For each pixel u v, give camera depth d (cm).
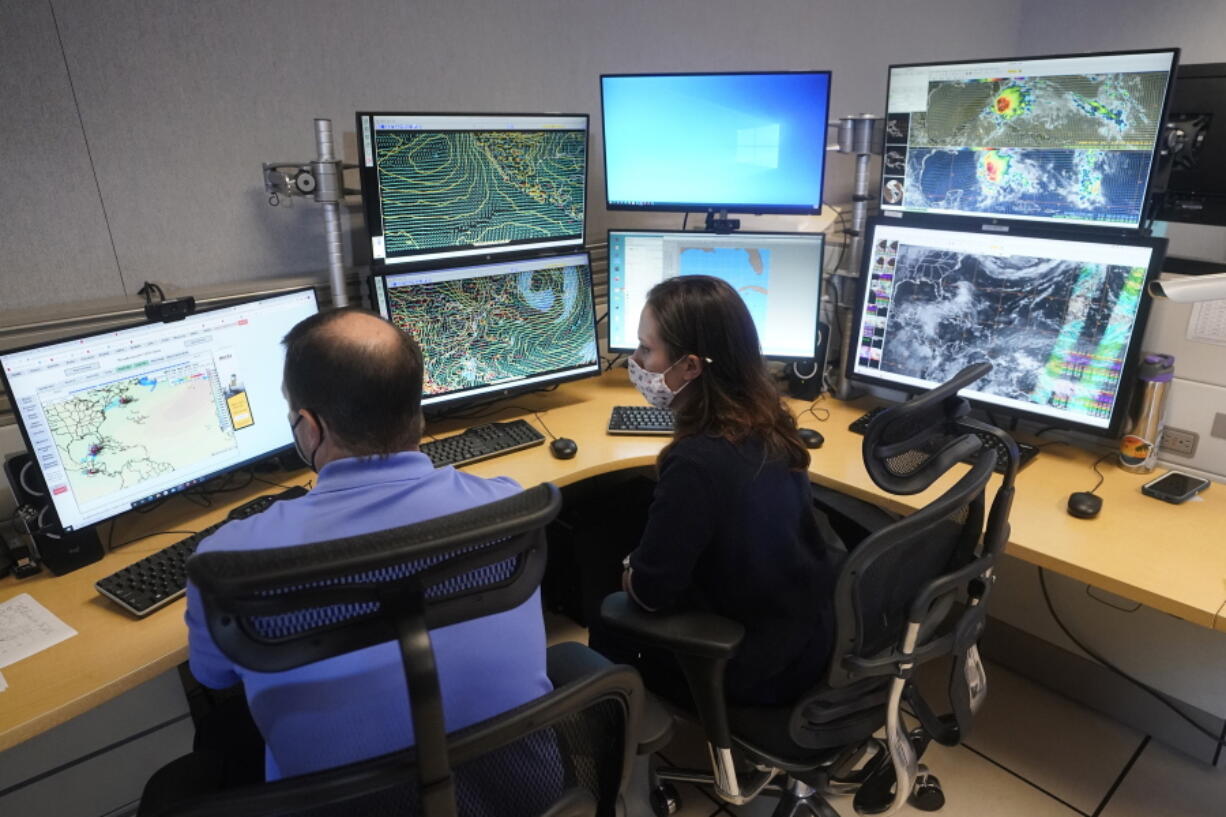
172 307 155
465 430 207
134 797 156
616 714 98
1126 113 173
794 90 204
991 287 189
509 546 78
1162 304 179
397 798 83
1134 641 195
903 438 124
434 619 76
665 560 130
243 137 197
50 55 167
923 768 179
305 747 90
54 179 173
